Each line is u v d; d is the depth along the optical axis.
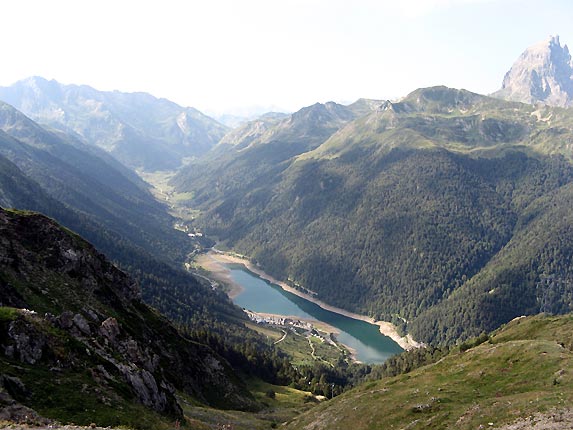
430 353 192.88
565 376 60.09
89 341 59.28
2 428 33.59
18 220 84.56
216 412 90.19
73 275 84.19
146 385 59.72
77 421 40.78
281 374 195.25
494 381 68.56
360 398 83.12
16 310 50.53
